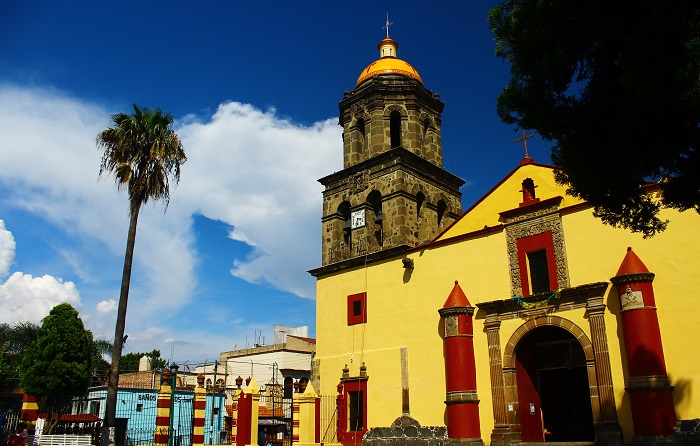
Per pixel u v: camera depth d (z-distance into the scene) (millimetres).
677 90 9391
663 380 17922
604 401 19203
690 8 9477
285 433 37312
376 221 29281
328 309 28938
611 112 11422
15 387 46031
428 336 24641
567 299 21047
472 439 21672
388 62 32344
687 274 18812
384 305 26703
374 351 26312
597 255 20969
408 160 29250
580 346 22219
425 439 23344
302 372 46281
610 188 12102
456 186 32250
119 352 21828
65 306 35906
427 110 32219
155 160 23859
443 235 25750
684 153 11133
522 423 21562
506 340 22266
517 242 23219
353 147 31422
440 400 23484
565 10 11273
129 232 23281
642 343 18297
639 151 11188
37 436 23969
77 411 40031
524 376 22203
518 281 22703
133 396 38812
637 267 19141
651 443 17375
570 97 12109
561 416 22516
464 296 23516
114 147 23641
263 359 47156
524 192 23734
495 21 13000
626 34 10680
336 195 31266
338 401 26562
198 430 23062
